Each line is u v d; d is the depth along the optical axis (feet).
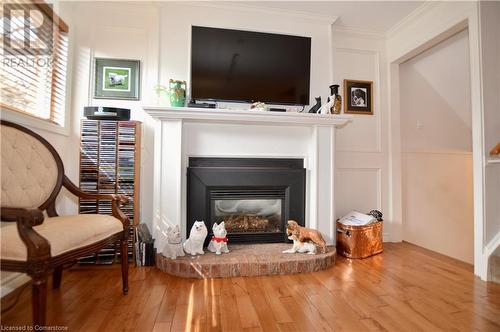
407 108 10.21
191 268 6.23
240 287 5.78
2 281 5.13
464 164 10.98
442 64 9.62
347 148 9.40
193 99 7.47
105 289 5.59
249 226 8.09
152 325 4.33
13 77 5.63
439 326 4.38
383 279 6.27
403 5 7.89
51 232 3.94
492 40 6.62
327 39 8.48
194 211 7.34
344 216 8.81
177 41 7.59
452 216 10.78
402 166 10.10
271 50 7.94
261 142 7.94
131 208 7.06
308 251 7.11
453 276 6.48
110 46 7.81
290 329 4.27
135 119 7.83
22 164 4.75
